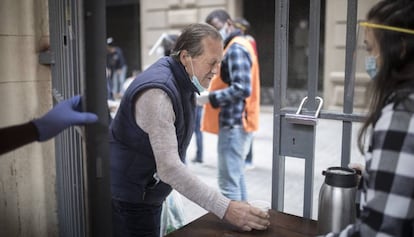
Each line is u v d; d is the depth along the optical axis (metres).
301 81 6.29
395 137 0.84
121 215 1.66
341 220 1.19
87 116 1.03
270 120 7.11
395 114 0.85
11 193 1.73
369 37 0.95
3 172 1.70
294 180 3.40
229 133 2.74
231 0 8.17
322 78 6.89
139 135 1.48
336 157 3.55
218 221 1.42
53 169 1.86
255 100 2.79
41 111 1.79
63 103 1.09
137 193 1.61
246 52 2.65
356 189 1.21
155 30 9.34
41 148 1.81
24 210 1.79
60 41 1.52
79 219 1.40
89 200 1.08
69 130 1.47
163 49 4.58
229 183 2.81
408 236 0.85
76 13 1.12
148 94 1.39
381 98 0.90
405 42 0.88
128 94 1.47
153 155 1.53
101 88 1.05
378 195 0.85
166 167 1.35
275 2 1.47
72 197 1.52
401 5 0.88
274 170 1.57
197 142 4.54
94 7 1.01
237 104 2.71
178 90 1.48
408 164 0.82
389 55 0.89
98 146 1.06
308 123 1.44
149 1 9.27
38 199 1.83
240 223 1.33
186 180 1.33
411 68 0.88
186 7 8.81
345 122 1.41
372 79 0.95
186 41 1.49
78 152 1.34
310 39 1.43
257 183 3.82
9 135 1.01
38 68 1.76
